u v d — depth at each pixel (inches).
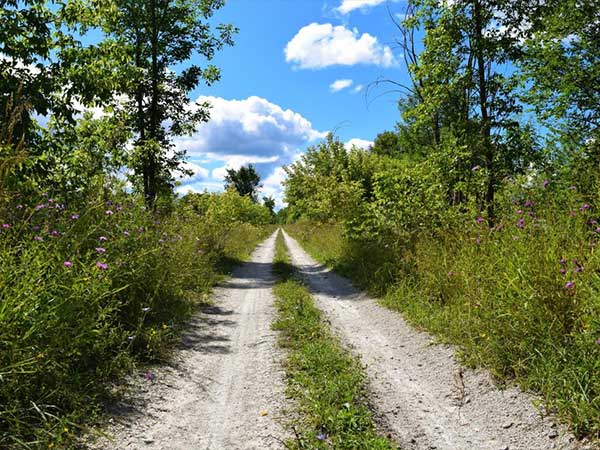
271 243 1481.3
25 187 242.1
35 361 142.9
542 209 237.3
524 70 443.2
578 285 174.2
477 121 385.4
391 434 152.0
